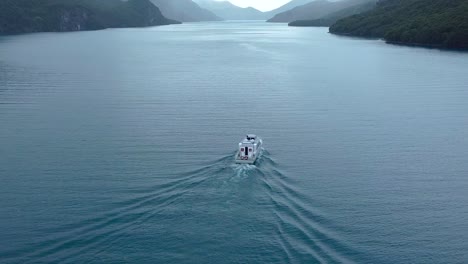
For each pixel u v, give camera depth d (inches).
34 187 1461.6
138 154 1770.4
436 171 1621.6
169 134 2034.9
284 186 1428.4
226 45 7017.7
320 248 1085.8
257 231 1139.3
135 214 1230.9
